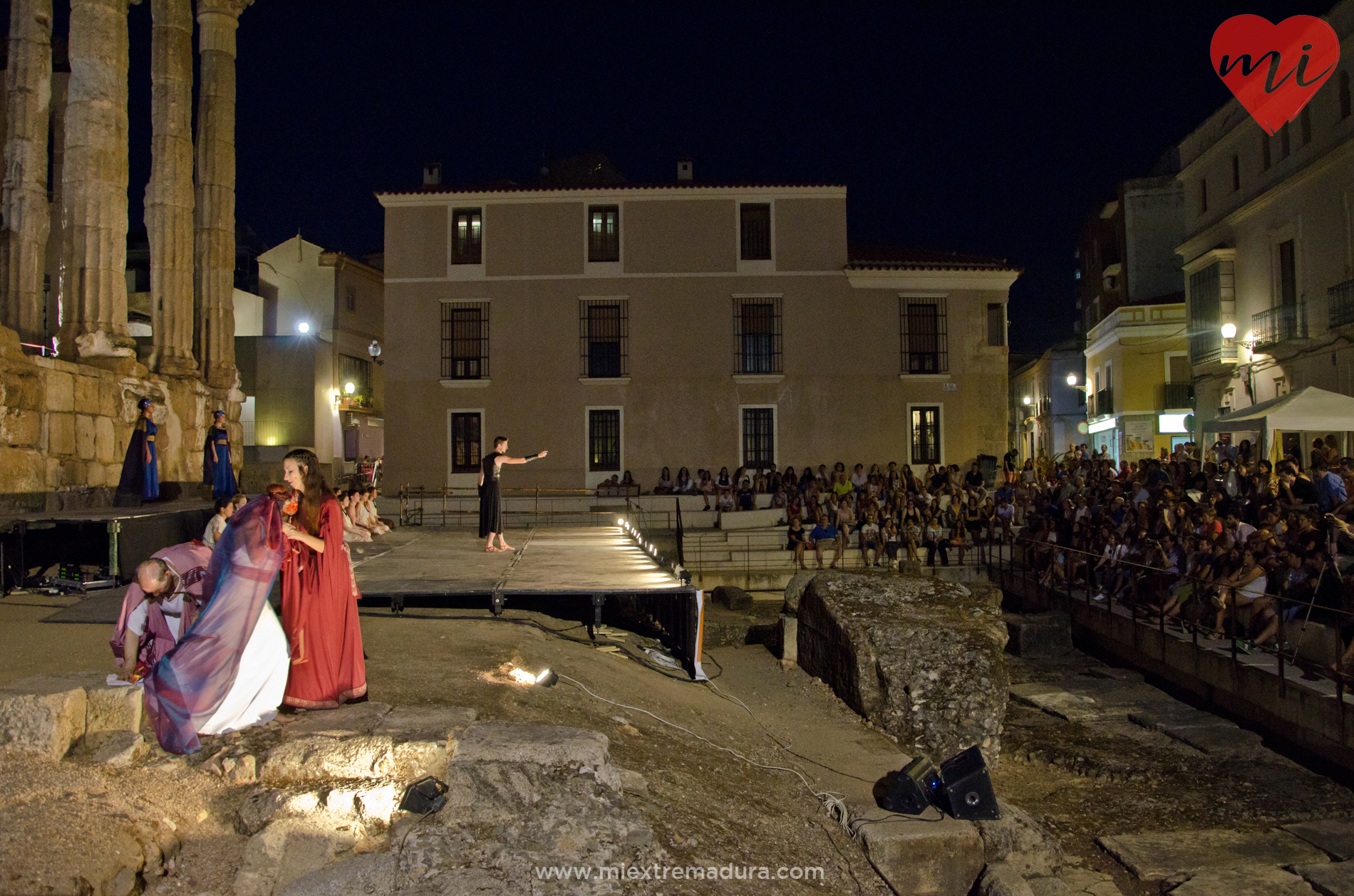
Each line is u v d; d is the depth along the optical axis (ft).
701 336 88.02
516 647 25.53
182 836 13.64
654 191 88.12
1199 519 43.88
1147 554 46.88
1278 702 33.09
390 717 16.76
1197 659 38.93
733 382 87.66
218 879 13.08
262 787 14.67
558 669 24.66
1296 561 36.04
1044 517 64.49
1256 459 61.05
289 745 15.11
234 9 63.36
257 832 13.75
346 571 18.12
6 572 32.12
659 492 83.25
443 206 88.69
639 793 17.15
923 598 33.27
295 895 12.84
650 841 15.10
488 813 14.49
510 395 87.51
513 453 87.20
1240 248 83.56
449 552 40.37
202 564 18.95
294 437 100.58
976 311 89.15
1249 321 82.07
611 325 88.58
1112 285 128.67
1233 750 32.71
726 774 20.85
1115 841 25.08
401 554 39.27
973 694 28.58
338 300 109.81
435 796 14.70
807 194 88.84
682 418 87.66
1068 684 43.24
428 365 87.71
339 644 17.76
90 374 46.80
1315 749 31.48
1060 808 28.07
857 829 19.65
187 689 15.61
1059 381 146.92
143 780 14.47
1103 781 30.37
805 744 26.05
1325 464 49.70
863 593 33.63
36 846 11.73
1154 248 116.37
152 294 56.29
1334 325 67.36
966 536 71.72
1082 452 86.02
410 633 26.58
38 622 25.91
